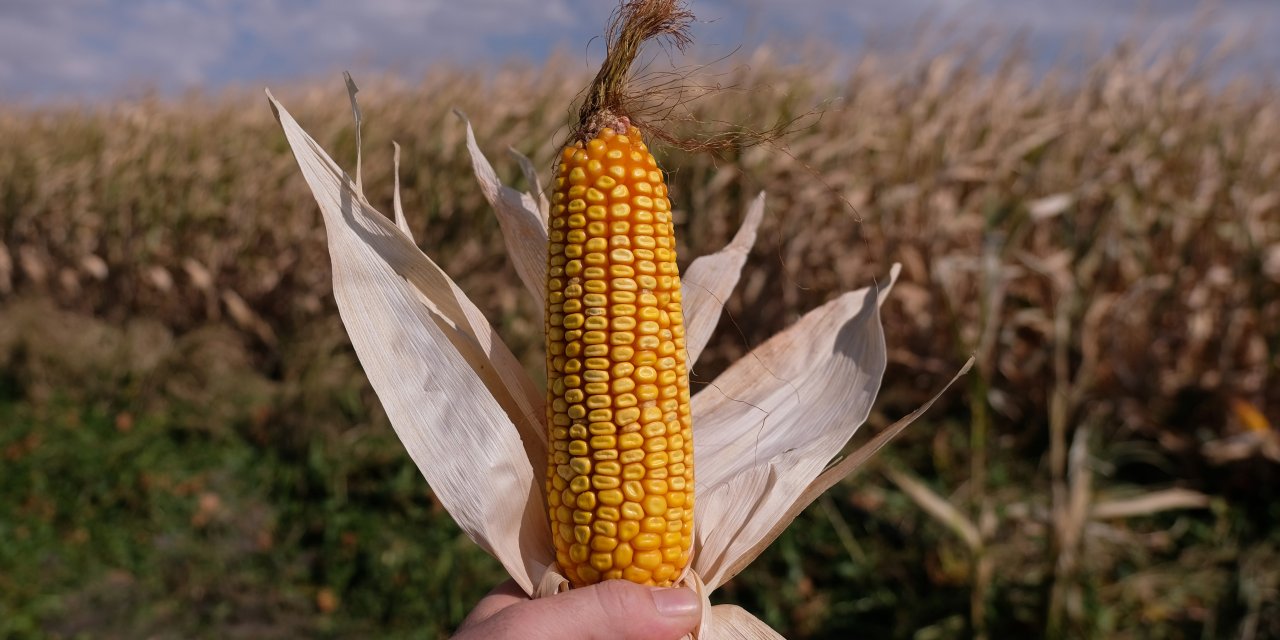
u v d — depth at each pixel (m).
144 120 10.98
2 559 5.38
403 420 1.82
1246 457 5.11
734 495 1.99
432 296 1.92
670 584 1.76
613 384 1.62
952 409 6.05
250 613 4.98
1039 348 5.96
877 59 7.60
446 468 1.82
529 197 2.21
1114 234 5.58
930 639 4.17
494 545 1.82
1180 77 7.42
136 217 9.98
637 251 1.62
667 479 1.66
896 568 4.57
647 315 1.63
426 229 8.30
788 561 4.66
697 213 6.82
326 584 5.12
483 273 7.63
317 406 6.29
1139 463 5.62
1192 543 4.70
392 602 4.91
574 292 1.63
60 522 5.84
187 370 7.39
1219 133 6.80
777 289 6.63
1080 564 4.02
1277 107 7.32
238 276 9.22
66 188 10.63
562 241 1.65
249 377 7.48
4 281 10.84
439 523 5.33
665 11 1.67
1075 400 4.52
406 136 8.78
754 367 2.21
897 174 6.74
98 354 7.62
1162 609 4.17
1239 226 5.61
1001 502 4.98
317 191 1.81
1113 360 5.67
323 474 5.82
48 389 7.47
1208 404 5.47
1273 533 4.62
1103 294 5.91
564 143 1.74
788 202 6.73
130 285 9.98
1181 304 5.87
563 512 1.68
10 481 6.24
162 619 4.95
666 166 4.64
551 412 1.69
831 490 5.18
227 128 10.88
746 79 7.04
